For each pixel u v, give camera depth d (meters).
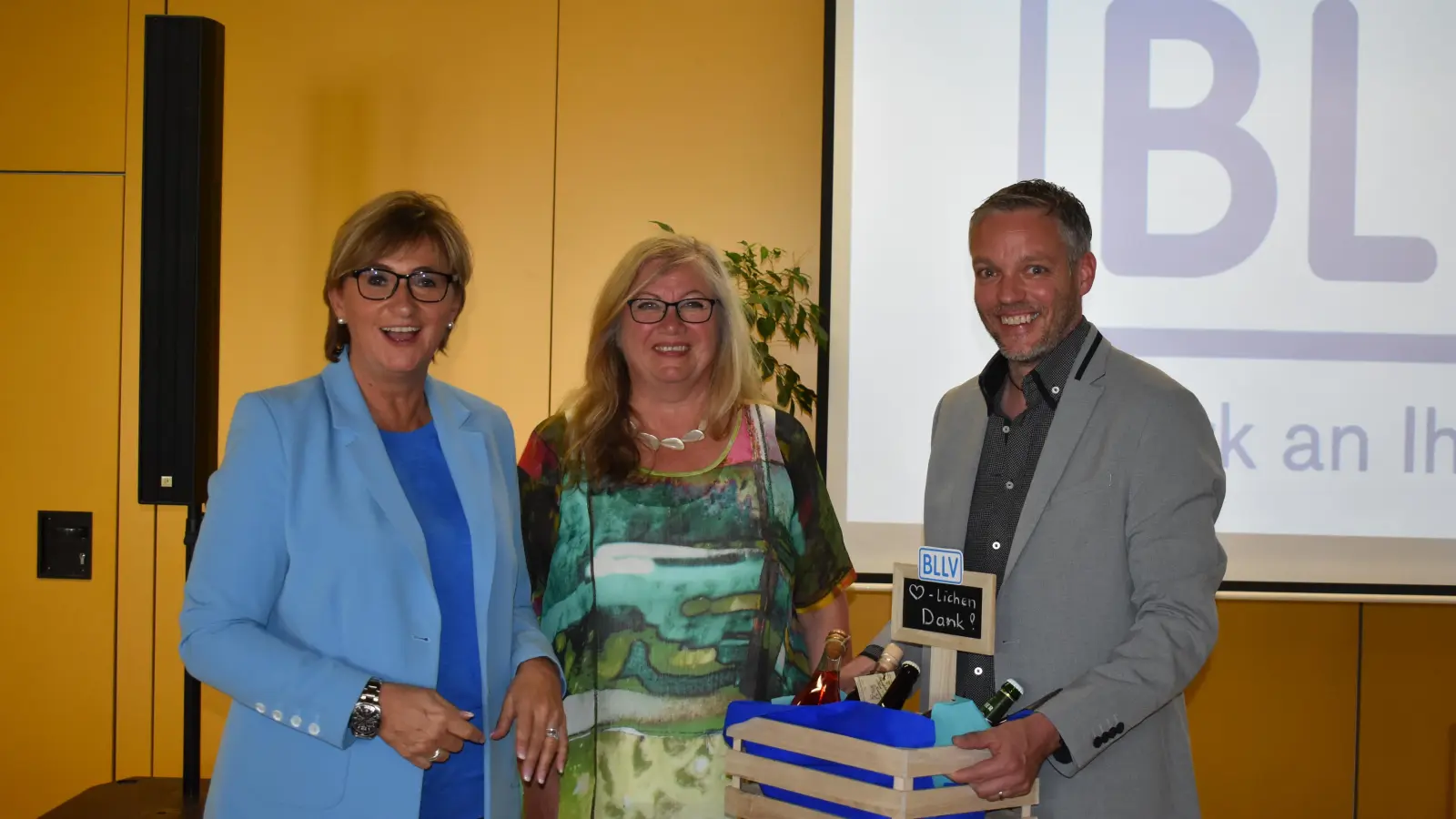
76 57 3.54
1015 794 1.23
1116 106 3.17
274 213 3.50
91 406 3.55
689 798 1.58
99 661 3.51
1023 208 1.59
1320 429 3.14
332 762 1.33
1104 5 3.17
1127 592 1.49
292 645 1.35
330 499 1.38
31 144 3.55
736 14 3.45
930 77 3.20
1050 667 1.48
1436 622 3.28
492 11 3.47
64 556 3.54
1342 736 3.29
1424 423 3.13
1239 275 3.15
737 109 3.44
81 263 3.55
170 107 2.44
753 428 1.75
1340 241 3.14
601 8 3.46
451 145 3.48
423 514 1.48
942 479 1.72
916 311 3.20
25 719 3.52
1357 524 3.14
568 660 1.63
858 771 1.16
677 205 3.46
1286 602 3.30
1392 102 3.13
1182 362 3.16
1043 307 1.57
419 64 3.48
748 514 1.68
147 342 2.45
